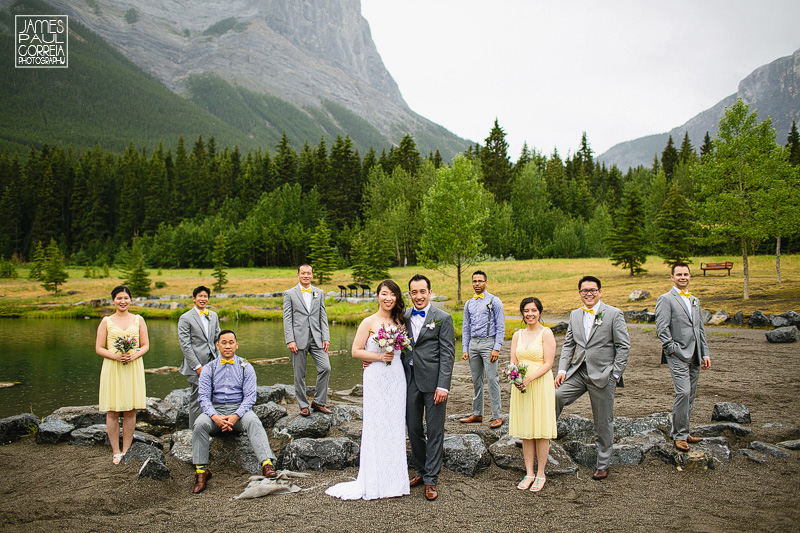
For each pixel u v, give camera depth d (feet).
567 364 18.98
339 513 15.02
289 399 31.86
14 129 602.44
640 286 100.63
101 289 158.71
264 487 16.66
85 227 316.19
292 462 19.36
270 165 334.65
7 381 44.96
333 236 270.05
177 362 55.88
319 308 24.53
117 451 20.33
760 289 81.00
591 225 223.30
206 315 23.75
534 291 111.14
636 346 50.52
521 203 252.42
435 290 132.46
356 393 35.88
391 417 16.85
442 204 111.75
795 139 229.45
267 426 24.71
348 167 305.73
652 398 30.35
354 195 303.89
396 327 16.97
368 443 16.63
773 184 74.54
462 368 47.24
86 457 20.66
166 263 244.63
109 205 337.93
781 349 44.01
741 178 77.20
